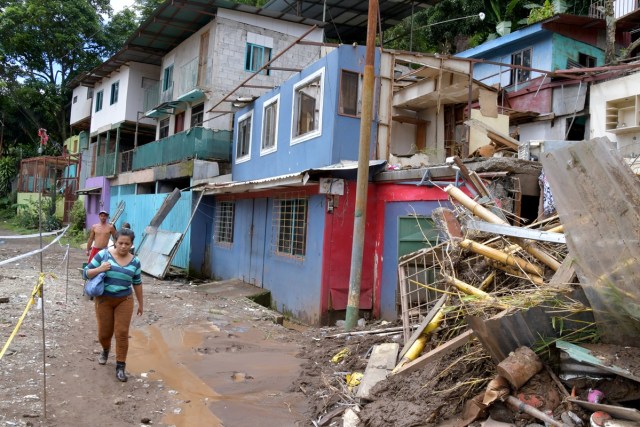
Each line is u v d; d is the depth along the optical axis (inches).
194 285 566.9
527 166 295.9
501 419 153.2
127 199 889.5
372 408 181.0
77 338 286.0
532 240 195.6
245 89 758.5
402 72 689.0
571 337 158.2
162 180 810.8
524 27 727.1
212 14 741.3
